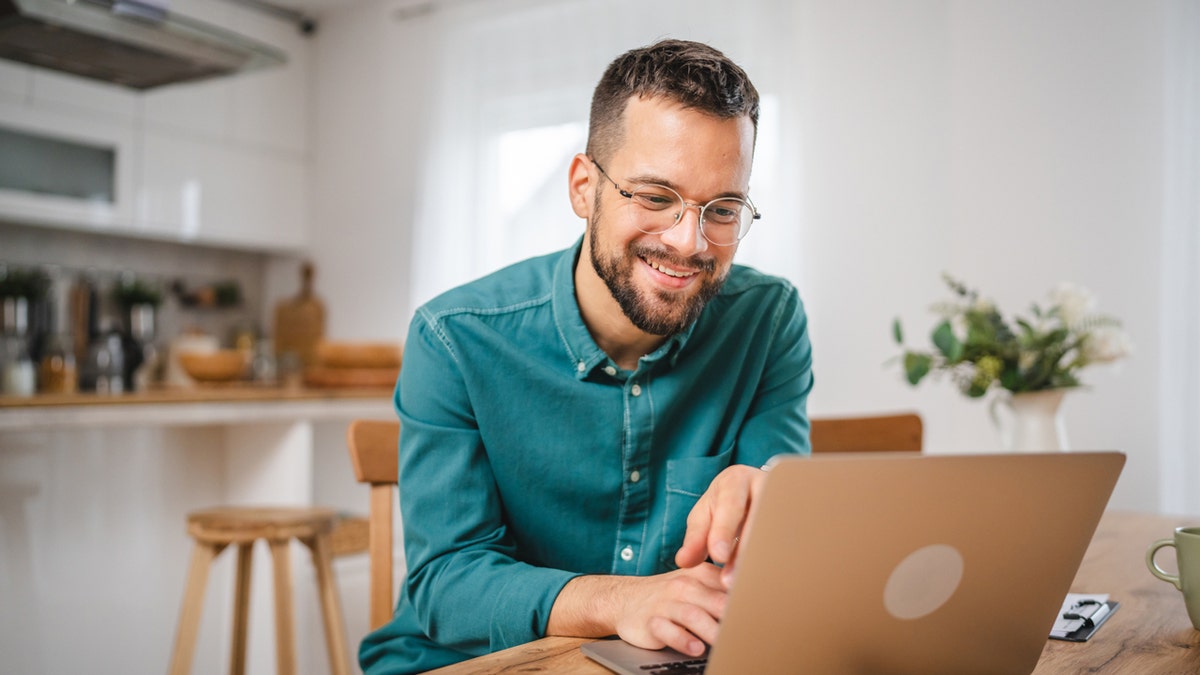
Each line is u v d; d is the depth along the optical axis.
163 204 4.02
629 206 0.98
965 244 2.85
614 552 1.17
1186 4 2.55
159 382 4.01
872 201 3.07
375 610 1.27
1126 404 2.57
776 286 1.28
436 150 4.10
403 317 4.27
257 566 2.80
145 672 2.61
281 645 2.03
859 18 3.12
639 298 1.00
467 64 4.04
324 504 3.08
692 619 0.77
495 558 1.01
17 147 3.61
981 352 1.83
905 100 3.04
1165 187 2.55
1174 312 2.53
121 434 2.58
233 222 4.29
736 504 0.82
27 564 2.37
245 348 4.31
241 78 4.32
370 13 4.41
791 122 3.22
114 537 2.55
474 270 3.94
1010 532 0.69
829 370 3.12
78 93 3.76
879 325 3.04
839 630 0.65
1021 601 0.73
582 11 3.72
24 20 2.45
